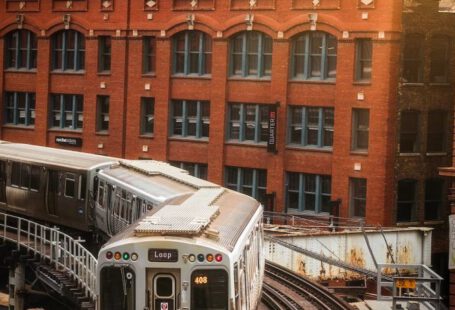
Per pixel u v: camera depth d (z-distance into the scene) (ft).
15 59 272.31
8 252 170.71
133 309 90.22
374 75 209.67
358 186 214.48
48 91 264.31
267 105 227.81
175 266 89.61
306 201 222.48
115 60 250.16
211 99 234.99
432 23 213.46
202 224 93.20
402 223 213.87
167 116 242.37
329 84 216.95
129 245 89.86
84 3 255.09
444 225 218.79
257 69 229.04
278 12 222.69
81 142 258.78
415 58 213.66
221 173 234.38
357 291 175.63
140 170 144.87
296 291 143.43
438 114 218.18
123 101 249.34
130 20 246.88
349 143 213.66
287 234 176.86
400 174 212.43
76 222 164.45
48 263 152.25
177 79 240.73
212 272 89.76
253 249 109.81
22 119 272.31
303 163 221.25
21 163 178.40
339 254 179.22
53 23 261.24
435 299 119.55
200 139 238.27
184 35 240.12
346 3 212.43
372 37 209.56
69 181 165.07
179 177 133.80
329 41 217.77
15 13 268.41
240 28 228.84
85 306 124.98
